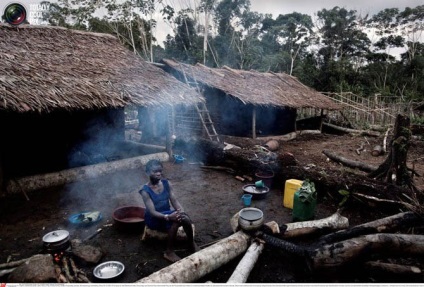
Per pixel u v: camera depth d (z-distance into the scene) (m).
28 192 5.96
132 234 4.39
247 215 3.95
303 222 4.38
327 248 3.38
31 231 4.44
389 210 4.96
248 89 12.53
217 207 5.52
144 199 3.90
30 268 3.16
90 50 8.42
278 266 3.71
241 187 6.65
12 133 7.24
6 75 5.62
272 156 7.00
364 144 12.19
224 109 12.44
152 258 3.79
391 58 36.50
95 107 6.08
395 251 3.57
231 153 7.71
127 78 7.58
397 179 5.50
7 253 3.85
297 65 34.03
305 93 15.39
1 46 6.70
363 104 17.77
